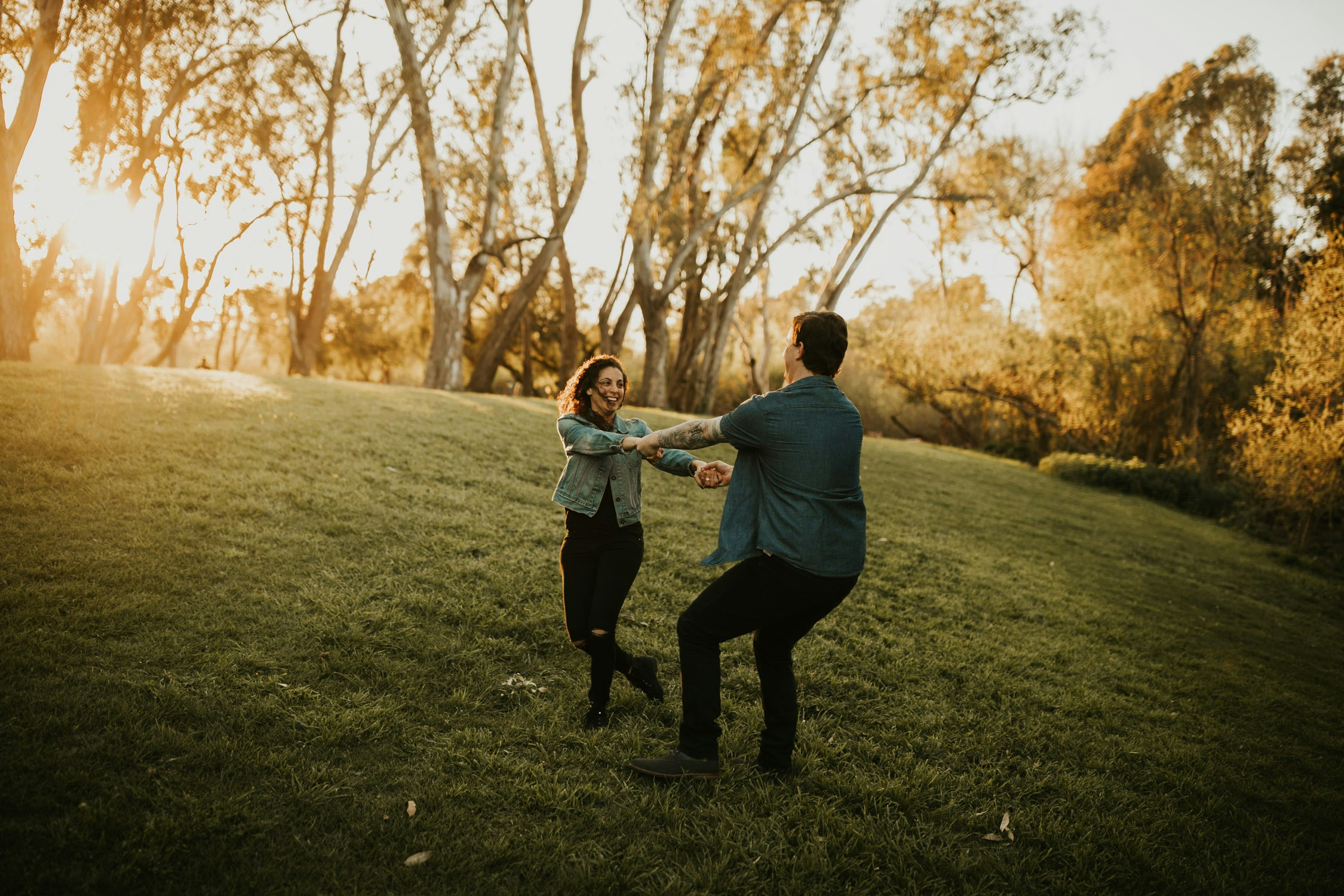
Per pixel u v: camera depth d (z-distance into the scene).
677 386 30.23
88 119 22.84
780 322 42.75
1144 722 4.73
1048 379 25.00
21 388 8.55
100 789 2.63
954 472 16.80
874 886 2.74
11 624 3.64
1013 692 4.80
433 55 22.61
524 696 3.83
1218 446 21.94
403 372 46.75
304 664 3.74
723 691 4.20
